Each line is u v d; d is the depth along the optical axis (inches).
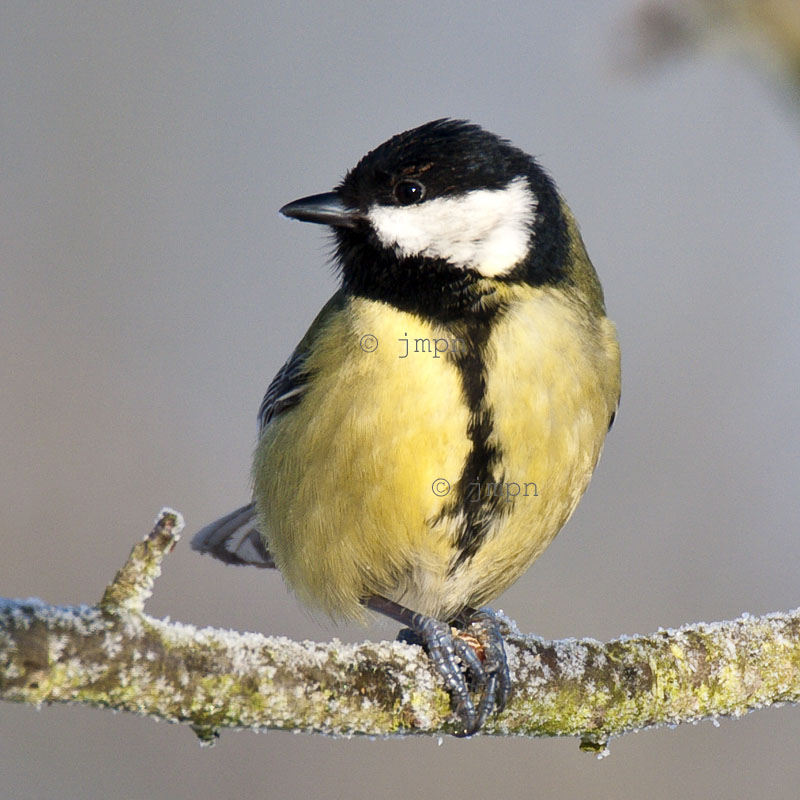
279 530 307.4
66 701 189.5
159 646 195.9
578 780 438.6
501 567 300.2
